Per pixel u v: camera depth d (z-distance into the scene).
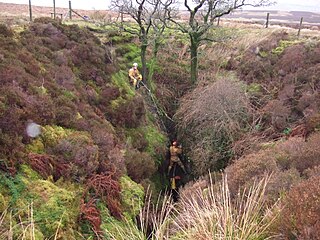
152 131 13.41
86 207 5.47
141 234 4.34
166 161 13.42
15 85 6.95
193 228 3.83
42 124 6.71
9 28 10.85
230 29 19.78
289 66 15.06
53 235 4.46
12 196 4.68
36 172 5.54
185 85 17.38
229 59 17.73
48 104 7.17
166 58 18.62
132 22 21.75
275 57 16.22
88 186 5.91
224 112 12.75
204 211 4.21
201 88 15.02
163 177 12.80
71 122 7.59
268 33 18.31
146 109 14.31
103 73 12.56
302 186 3.94
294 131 11.34
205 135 13.11
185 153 13.80
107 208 5.95
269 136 12.07
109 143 7.90
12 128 5.74
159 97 16.44
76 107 8.58
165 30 20.77
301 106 12.60
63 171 5.97
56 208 4.95
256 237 3.48
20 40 10.30
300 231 3.13
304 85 13.59
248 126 12.79
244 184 5.89
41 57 10.19
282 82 14.48
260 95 14.59
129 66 17.08
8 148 5.36
